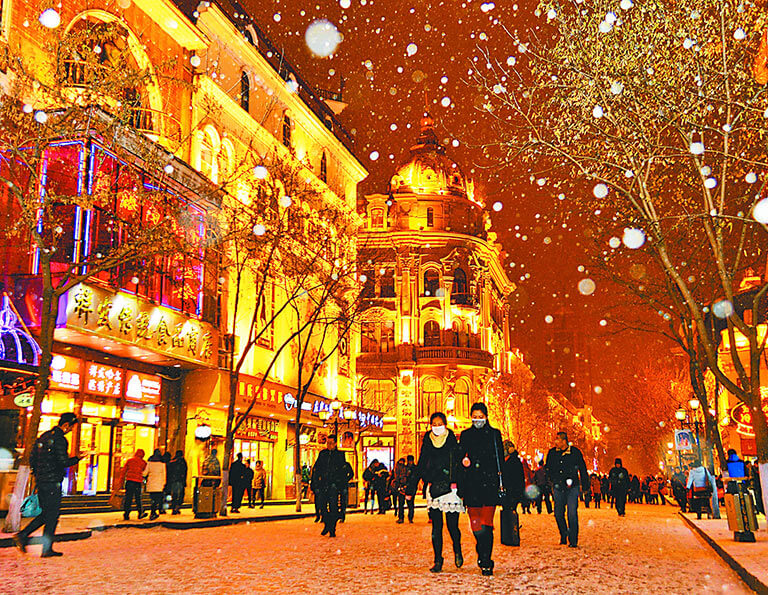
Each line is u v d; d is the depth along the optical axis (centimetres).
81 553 1161
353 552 1191
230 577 887
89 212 2023
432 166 6291
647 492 5244
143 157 1989
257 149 3431
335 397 4325
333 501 1524
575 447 1322
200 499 1945
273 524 1989
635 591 784
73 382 2239
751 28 1184
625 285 1736
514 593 762
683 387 5138
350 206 4647
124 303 2214
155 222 2219
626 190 1338
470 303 5919
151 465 2045
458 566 966
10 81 1828
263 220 2536
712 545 1337
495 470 916
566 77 1228
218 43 3106
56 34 1723
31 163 1576
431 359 5753
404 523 2061
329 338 4247
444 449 930
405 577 879
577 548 1260
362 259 4266
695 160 1238
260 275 3194
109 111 1794
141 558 1093
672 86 1198
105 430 2431
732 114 1233
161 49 2695
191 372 2852
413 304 5891
